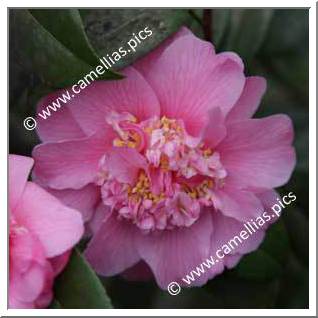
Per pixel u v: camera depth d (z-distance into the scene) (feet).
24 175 0.63
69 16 0.63
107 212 0.68
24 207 0.62
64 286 0.61
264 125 0.67
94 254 0.68
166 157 0.66
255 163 0.68
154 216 0.67
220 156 0.68
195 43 0.66
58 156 0.66
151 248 0.69
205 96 0.66
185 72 0.66
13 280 0.61
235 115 0.67
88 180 0.67
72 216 0.61
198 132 0.67
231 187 0.68
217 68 0.66
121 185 0.67
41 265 0.60
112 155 0.65
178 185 0.67
